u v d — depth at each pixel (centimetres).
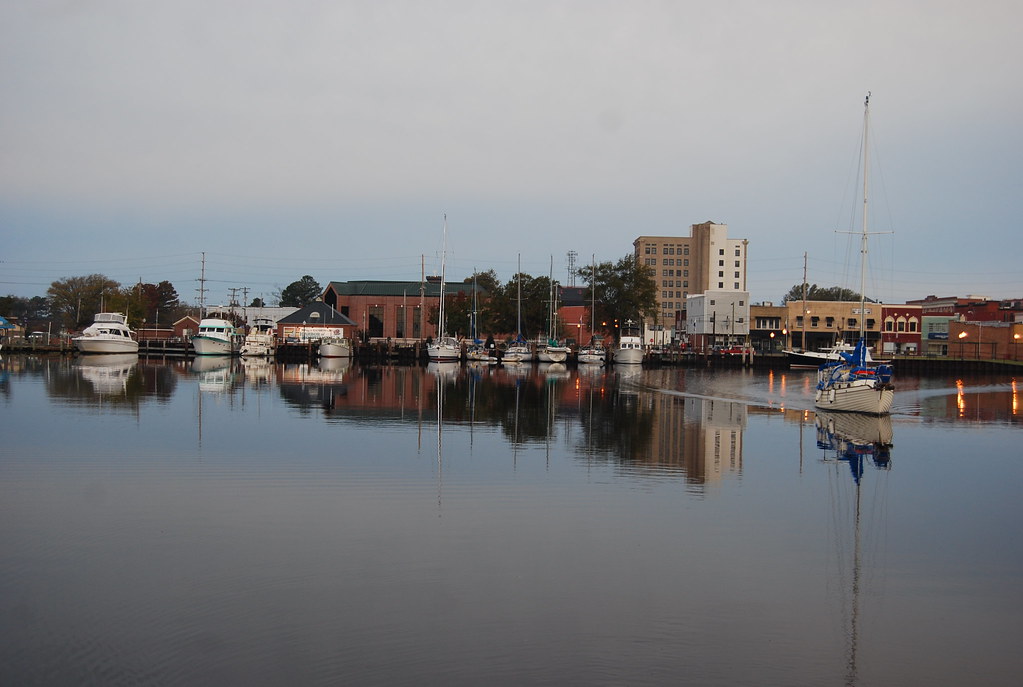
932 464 3641
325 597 1831
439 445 3797
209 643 1605
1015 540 2400
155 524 2364
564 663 1560
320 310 16250
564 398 6588
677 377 10400
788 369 13362
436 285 19025
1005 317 15738
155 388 6606
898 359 13288
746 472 3328
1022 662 1614
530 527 2400
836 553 2244
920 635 1725
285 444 3734
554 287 15412
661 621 1753
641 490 2922
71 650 1570
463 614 1758
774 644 1666
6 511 2483
